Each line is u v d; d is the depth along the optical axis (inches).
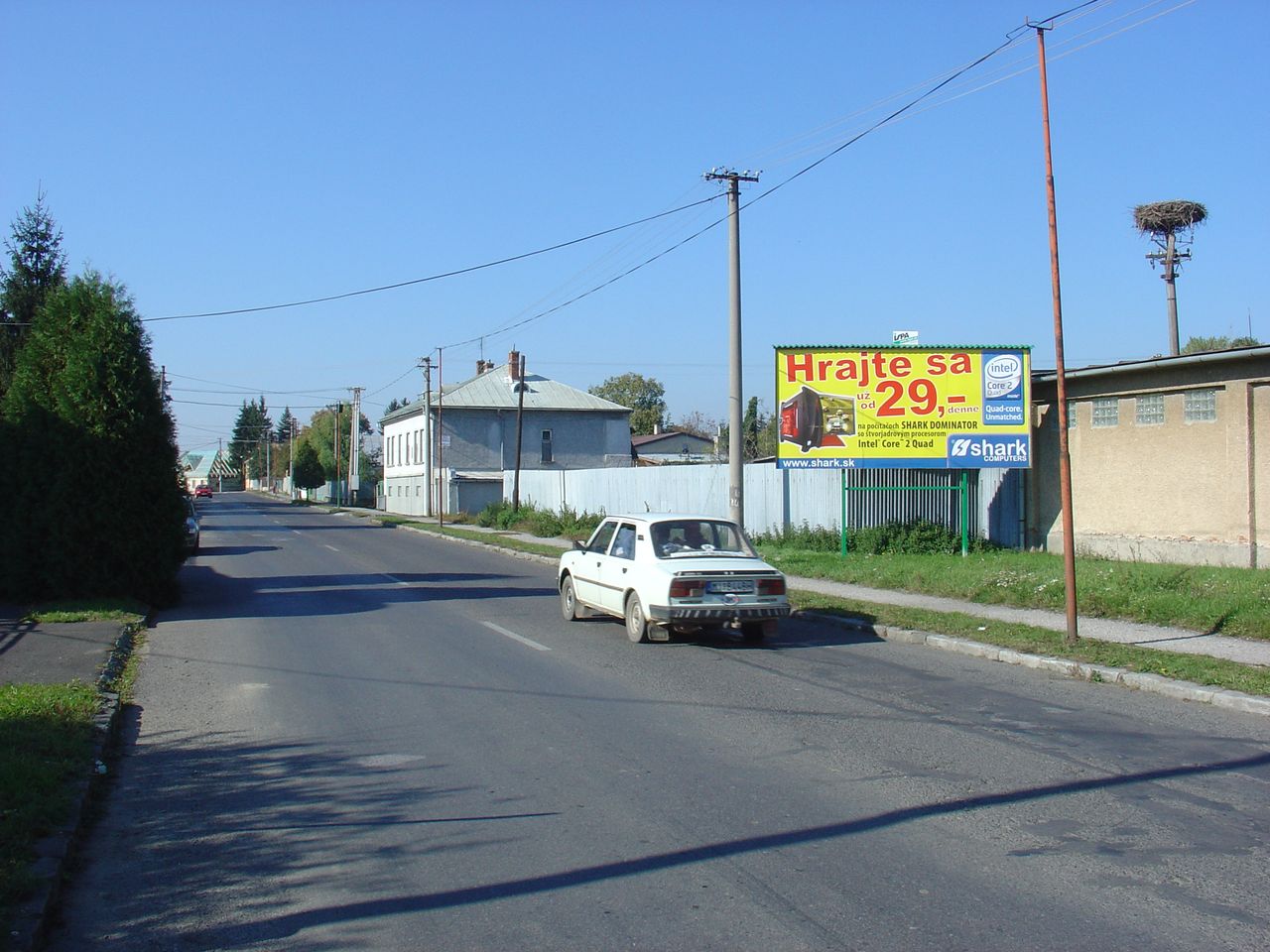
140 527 690.2
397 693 403.5
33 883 197.0
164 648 523.5
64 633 536.7
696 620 503.8
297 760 307.4
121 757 313.7
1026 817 250.2
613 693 402.0
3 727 311.4
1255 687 382.6
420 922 191.5
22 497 669.3
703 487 1200.2
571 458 2522.1
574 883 209.5
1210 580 629.3
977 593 652.1
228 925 191.5
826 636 561.9
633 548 547.8
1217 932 184.1
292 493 4384.8
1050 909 194.5
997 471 949.8
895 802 262.1
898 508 965.8
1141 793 270.1
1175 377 772.0
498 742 325.7
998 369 885.2
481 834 239.6
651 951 178.2
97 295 707.4
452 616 645.9
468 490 2393.0
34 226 1352.1
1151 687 406.6
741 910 194.9
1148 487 802.2
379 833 241.1
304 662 475.5
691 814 252.7
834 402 883.4
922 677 437.7
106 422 683.4
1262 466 716.7
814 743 323.6
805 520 1025.5
